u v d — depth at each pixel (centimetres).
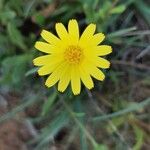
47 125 16
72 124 16
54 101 16
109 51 12
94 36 12
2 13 15
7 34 16
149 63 17
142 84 17
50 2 16
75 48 12
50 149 17
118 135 16
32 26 16
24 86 16
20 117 17
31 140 17
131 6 16
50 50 12
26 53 15
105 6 14
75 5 16
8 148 17
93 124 16
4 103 17
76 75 12
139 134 16
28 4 15
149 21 16
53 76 12
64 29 12
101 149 14
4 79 15
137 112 17
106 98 16
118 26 16
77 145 17
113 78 16
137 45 16
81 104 16
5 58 16
